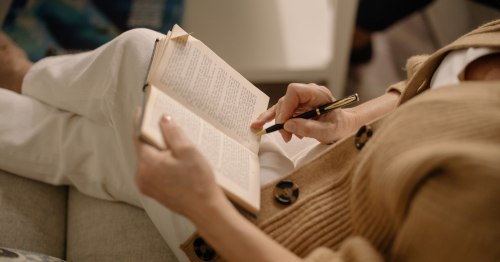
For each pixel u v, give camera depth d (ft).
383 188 1.76
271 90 5.54
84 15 5.05
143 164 1.73
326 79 5.20
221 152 2.12
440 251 1.61
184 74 2.24
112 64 2.53
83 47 4.76
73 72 2.78
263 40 5.25
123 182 2.75
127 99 2.53
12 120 2.85
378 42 6.32
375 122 2.35
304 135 2.56
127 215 2.82
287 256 1.82
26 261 2.15
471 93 1.77
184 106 2.15
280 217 2.17
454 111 1.72
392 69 5.98
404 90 2.51
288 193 2.24
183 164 1.74
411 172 1.63
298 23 5.47
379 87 5.75
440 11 6.48
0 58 3.35
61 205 3.02
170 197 1.77
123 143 2.59
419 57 2.92
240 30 5.31
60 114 2.89
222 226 1.79
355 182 1.97
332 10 5.45
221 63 2.53
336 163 2.34
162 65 2.15
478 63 2.23
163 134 1.78
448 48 2.32
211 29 5.26
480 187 1.49
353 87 5.72
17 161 2.82
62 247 2.84
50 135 2.87
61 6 5.09
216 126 2.28
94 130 2.76
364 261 1.73
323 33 5.39
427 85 2.55
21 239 2.65
